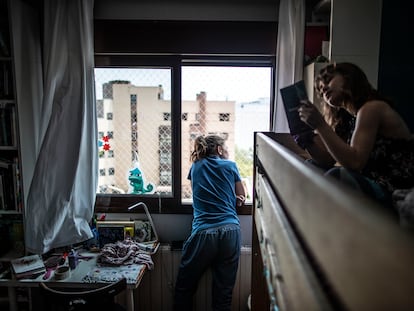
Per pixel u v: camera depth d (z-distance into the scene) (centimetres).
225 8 221
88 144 214
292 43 205
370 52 173
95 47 222
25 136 210
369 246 27
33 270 187
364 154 96
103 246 218
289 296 52
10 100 204
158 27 221
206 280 226
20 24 202
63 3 205
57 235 208
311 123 97
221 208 209
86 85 210
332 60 175
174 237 240
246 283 228
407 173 103
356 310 29
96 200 238
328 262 36
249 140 236
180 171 237
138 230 229
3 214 221
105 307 158
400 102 161
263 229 101
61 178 205
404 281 24
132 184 239
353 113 114
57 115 204
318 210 39
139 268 191
